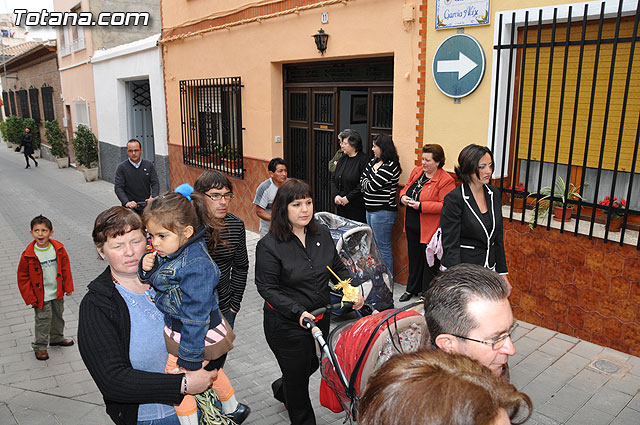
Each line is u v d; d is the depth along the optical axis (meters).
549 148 5.23
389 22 6.27
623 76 4.62
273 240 3.39
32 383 4.61
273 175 6.02
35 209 12.98
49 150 24.48
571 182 5.20
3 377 4.73
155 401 2.12
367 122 7.25
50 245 5.01
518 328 5.24
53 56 22.17
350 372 2.28
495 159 5.45
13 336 5.63
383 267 5.65
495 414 1.00
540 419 3.85
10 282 7.50
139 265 2.23
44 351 5.05
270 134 8.71
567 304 5.03
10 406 4.22
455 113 5.71
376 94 7.05
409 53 6.09
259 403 4.16
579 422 3.81
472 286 1.71
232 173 9.75
